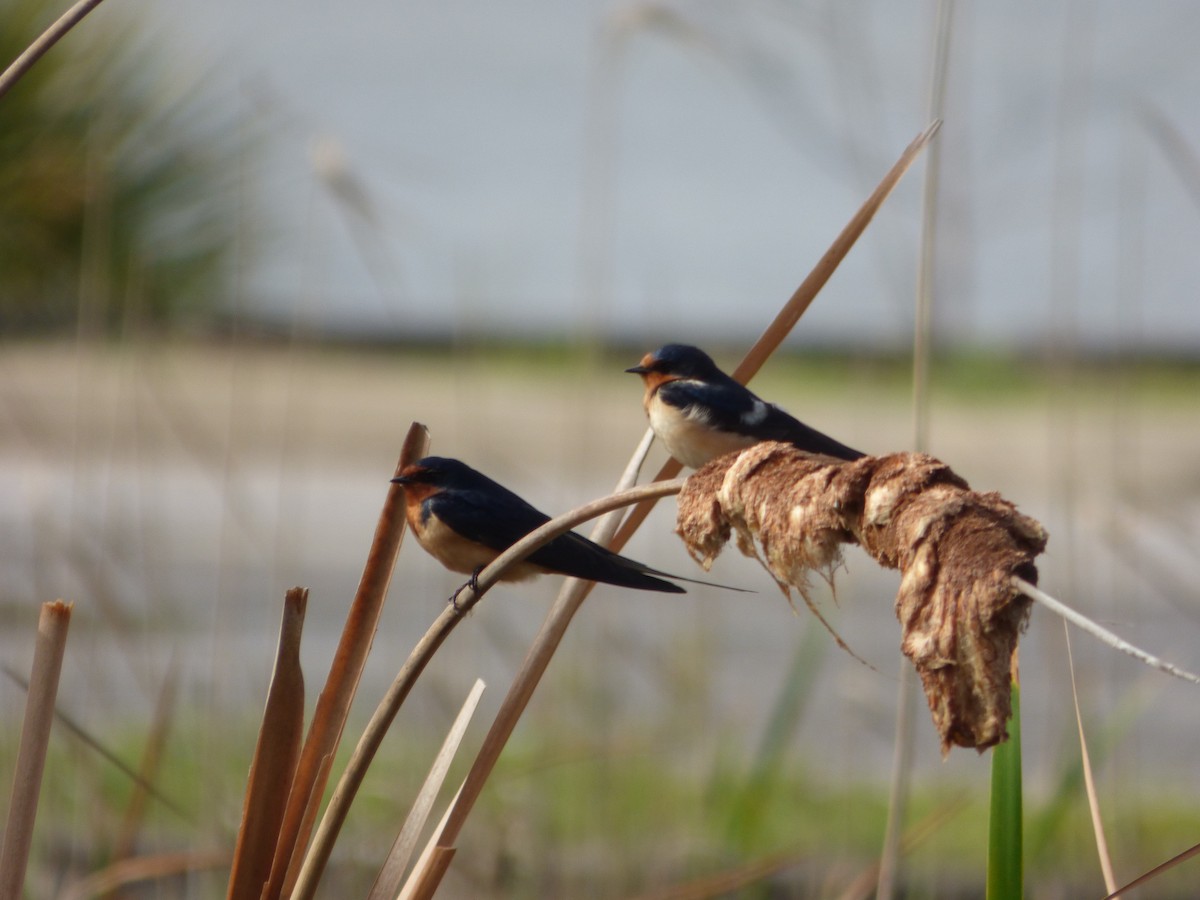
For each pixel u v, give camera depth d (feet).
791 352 143.54
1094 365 32.68
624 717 36.81
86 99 40.16
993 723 11.73
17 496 62.85
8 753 33.17
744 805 31.32
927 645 12.00
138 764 33.76
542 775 34.35
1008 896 15.94
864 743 41.68
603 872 31.42
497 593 39.73
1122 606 33.22
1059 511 31.81
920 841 26.94
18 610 39.01
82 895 25.40
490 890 30.19
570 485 39.88
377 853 31.58
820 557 13.29
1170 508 33.32
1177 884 36.17
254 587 56.70
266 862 16.69
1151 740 49.73
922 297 21.81
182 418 37.88
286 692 16.49
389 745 39.09
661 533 55.77
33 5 39.91
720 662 37.96
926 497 12.53
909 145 19.33
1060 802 26.11
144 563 35.47
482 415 39.83
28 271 40.42
